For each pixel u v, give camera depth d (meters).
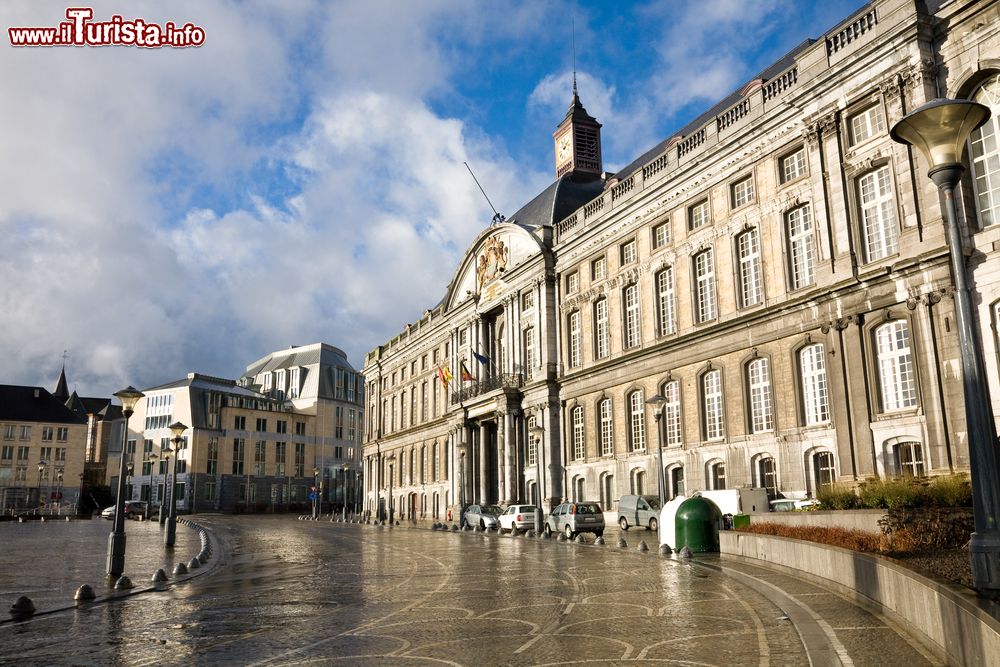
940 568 11.47
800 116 30.52
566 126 57.84
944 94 25.31
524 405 49.19
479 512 46.97
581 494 43.97
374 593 16.44
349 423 131.38
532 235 48.84
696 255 36.34
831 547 14.69
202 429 110.88
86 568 23.81
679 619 11.98
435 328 67.38
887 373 26.27
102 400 156.12
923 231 24.98
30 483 115.19
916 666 7.97
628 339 40.91
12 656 10.19
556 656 9.52
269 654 10.05
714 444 33.94
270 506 115.69
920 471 24.80
